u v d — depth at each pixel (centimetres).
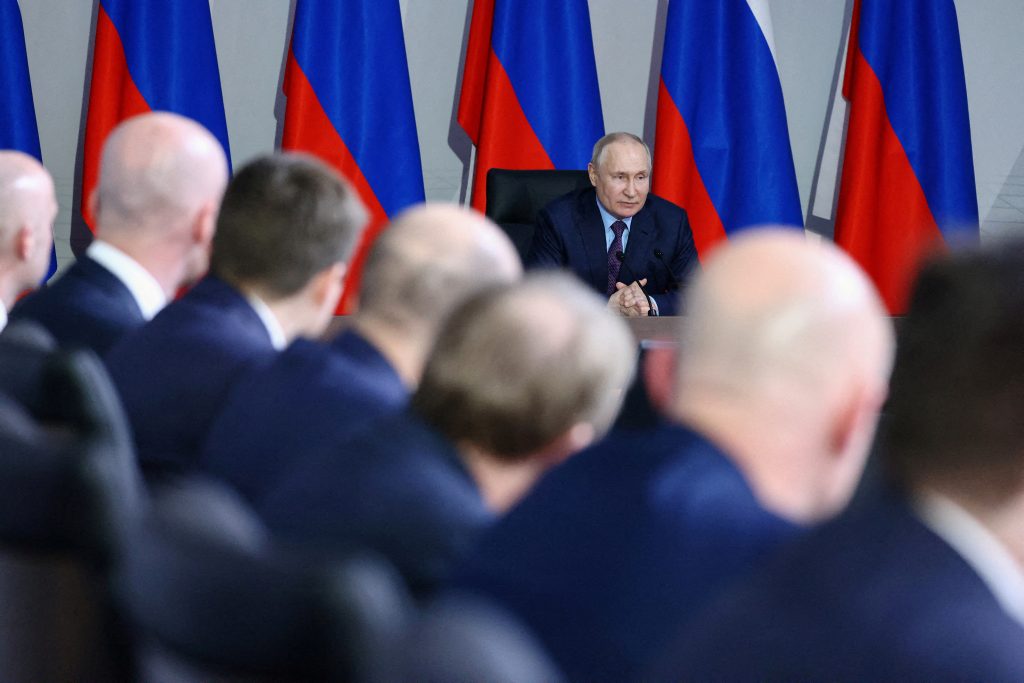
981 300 205
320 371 439
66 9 1335
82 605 378
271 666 249
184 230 603
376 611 239
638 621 285
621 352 344
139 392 504
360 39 1245
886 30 1267
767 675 202
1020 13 1357
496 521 311
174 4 1233
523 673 179
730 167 1265
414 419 349
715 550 283
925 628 195
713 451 291
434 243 443
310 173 525
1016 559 209
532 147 1257
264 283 521
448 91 1365
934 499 210
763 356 284
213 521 273
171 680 277
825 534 214
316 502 341
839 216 1284
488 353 336
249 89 1359
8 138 1241
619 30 1362
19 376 428
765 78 1257
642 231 1086
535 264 1080
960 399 205
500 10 1254
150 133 604
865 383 285
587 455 308
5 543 378
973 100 1366
